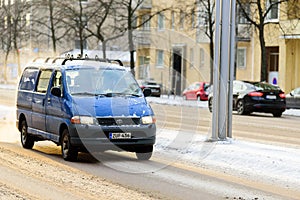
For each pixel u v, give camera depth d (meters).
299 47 59.62
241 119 37.00
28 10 83.56
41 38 84.62
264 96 40.69
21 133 20.48
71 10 70.31
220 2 21.20
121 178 14.71
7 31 84.88
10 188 13.09
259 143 21.92
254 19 60.88
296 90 47.38
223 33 21.20
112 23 74.75
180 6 70.75
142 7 75.62
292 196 12.86
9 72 93.25
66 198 12.09
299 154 18.38
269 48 63.06
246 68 65.81
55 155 18.66
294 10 57.25
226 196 12.66
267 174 15.39
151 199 12.16
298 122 35.03
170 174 15.36
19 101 20.78
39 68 20.08
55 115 18.06
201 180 14.51
